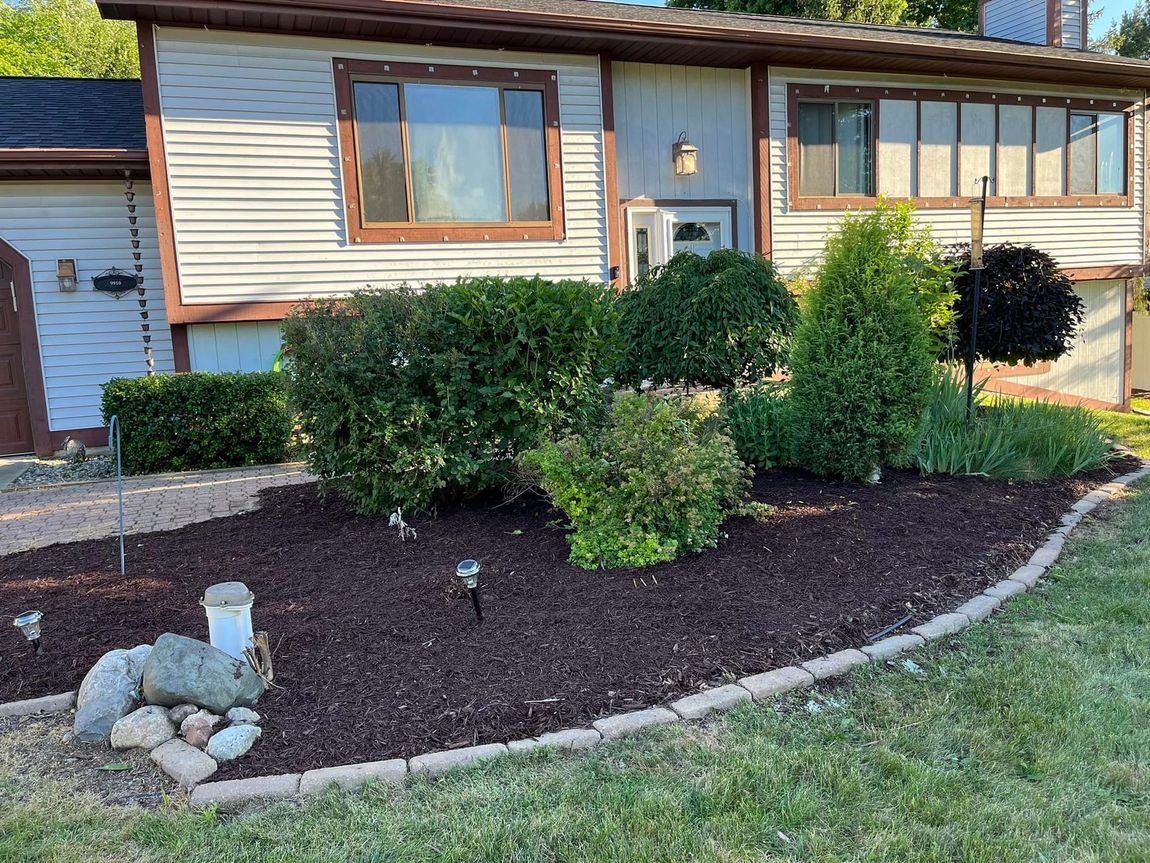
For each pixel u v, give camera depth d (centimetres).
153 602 385
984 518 498
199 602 383
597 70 923
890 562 418
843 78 1044
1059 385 1301
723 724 276
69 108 987
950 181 1128
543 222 917
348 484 522
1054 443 634
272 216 813
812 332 567
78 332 890
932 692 299
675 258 691
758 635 333
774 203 1027
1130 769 249
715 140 1024
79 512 600
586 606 360
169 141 775
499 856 211
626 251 993
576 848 214
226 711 280
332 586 395
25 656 331
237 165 796
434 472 484
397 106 844
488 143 884
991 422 645
